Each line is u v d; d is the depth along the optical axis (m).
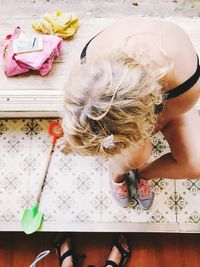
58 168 1.89
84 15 2.01
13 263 1.89
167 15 1.99
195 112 1.36
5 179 1.89
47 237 1.90
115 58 0.84
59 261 1.87
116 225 1.81
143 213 1.82
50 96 1.79
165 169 1.45
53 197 1.86
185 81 1.05
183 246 1.86
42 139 1.93
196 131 1.33
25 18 1.99
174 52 1.01
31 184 1.88
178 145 1.34
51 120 1.96
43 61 1.77
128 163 1.36
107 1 2.03
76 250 1.89
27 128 1.95
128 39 0.97
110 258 1.85
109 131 0.86
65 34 1.87
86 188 1.86
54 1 2.04
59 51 1.84
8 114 1.90
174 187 1.84
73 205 1.85
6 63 1.80
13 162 1.91
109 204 1.84
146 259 1.86
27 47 1.79
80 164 1.89
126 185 1.77
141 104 0.84
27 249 1.90
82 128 0.86
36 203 1.83
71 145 0.93
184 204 1.82
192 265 1.84
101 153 0.93
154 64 0.92
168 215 1.81
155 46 0.96
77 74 0.86
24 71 1.81
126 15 2.00
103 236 1.90
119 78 0.81
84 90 0.82
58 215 1.84
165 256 1.86
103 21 1.94
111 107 0.82
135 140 0.92
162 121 1.24
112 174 1.65
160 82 0.96
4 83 1.83
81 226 1.81
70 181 1.87
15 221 1.84
